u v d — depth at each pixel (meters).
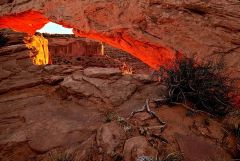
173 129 4.59
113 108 6.04
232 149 4.33
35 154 4.48
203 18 9.08
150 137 4.19
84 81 7.62
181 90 5.57
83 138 4.79
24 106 6.62
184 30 9.38
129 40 11.24
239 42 8.25
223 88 5.61
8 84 8.00
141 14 10.15
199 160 3.87
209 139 4.47
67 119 5.72
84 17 11.66
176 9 9.62
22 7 13.71
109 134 4.28
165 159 3.65
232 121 5.24
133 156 3.71
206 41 8.88
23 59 10.33
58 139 4.81
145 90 7.00
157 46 10.18
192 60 6.00
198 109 5.55
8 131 5.26
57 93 7.55
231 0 8.80
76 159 4.05
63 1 12.28
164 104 5.66
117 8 10.75
